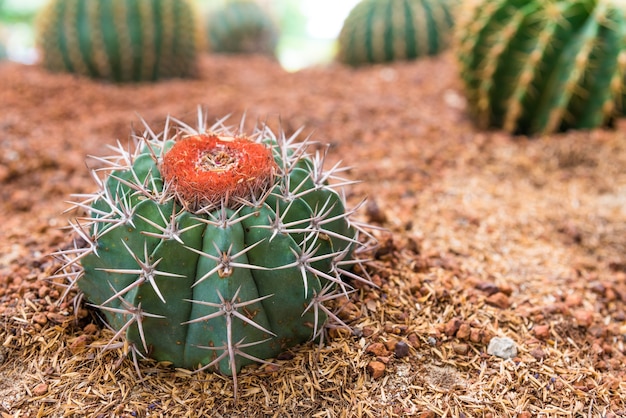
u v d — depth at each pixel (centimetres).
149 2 100
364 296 44
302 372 39
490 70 77
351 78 110
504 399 39
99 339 41
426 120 85
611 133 74
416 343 41
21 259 48
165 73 107
